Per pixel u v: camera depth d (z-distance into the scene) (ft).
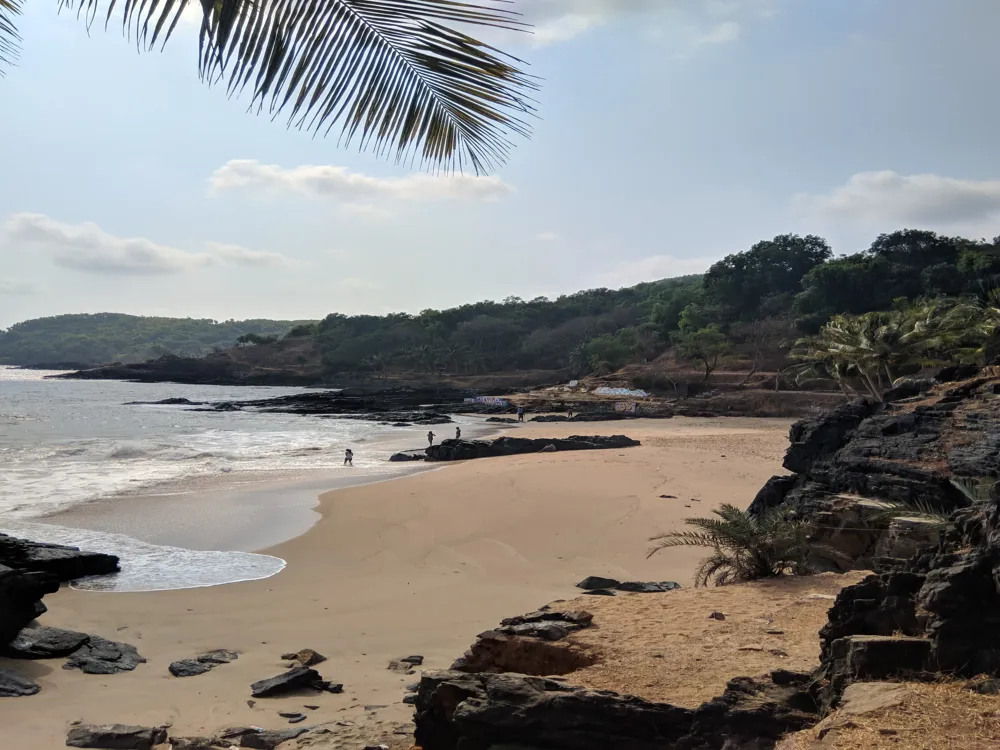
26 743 27.81
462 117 12.78
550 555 61.05
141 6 11.41
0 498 89.15
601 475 99.81
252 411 311.06
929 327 165.99
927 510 45.65
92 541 66.85
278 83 11.91
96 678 35.09
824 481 56.08
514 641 26.58
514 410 304.09
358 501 86.74
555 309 611.06
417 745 21.76
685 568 55.21
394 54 12.31
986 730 14.24
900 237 394.11
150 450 151.33
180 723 29.84
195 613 45.96
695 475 99.14
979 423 51.34
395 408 322.34
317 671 35.37
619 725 18.95
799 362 313.73
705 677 22.41
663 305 469.16
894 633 18.86
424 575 55.57
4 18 15.60
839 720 15.40
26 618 39.29
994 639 16.80
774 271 434.30
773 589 35.42
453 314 630.33
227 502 86.99
